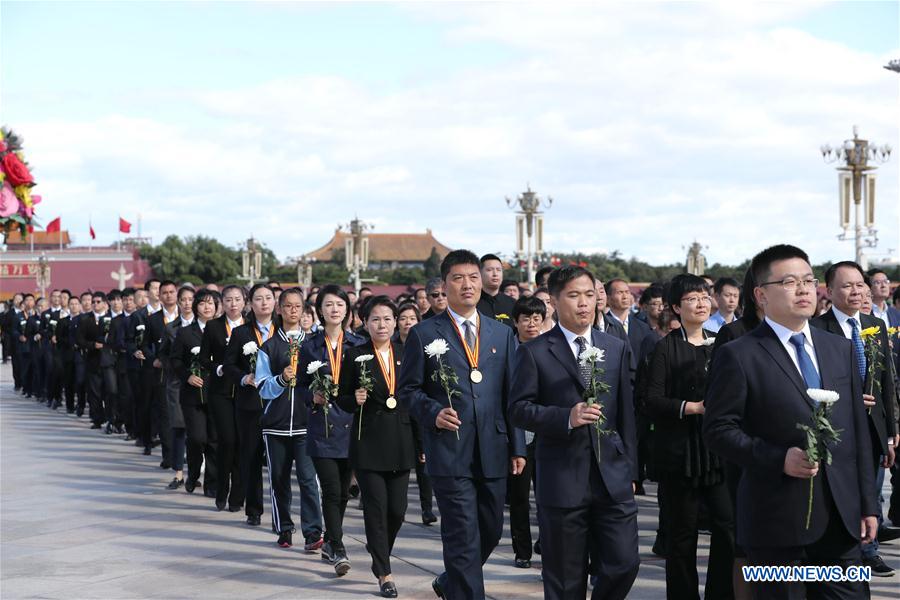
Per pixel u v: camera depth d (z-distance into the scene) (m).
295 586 7.13
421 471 9.27
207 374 10.22
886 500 9.34
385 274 79.00
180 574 7.50
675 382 6.18
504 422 6.05
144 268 69.88
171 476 12.27
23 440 15.54
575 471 5.23
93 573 7.54
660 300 9.80
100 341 16.75
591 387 5.12
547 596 5.30
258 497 9.24
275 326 8.73
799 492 4.23
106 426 16.98
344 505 7.84
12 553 8.21
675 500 5.97
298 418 8.18
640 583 6.89
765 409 4.33
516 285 11.63
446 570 5.92
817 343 4.45
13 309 25.25
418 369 6.11
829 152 25.19
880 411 6.70
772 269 4.41
